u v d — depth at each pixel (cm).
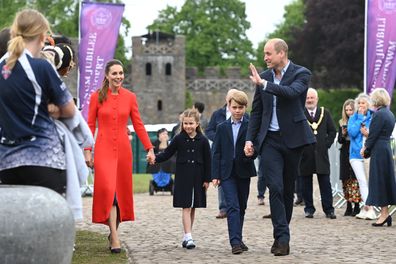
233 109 1366
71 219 814
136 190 3325
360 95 1970
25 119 845
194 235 1619
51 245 791
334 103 10088
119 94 1351
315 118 1994
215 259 1277
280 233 1312
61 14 10162
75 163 880
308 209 2000
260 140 1313
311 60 9138
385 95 1805
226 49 12262
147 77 12062
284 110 1308
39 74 845
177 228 1762
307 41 9056
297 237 1569
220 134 1373
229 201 1359
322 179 1978
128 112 1351
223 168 1368
